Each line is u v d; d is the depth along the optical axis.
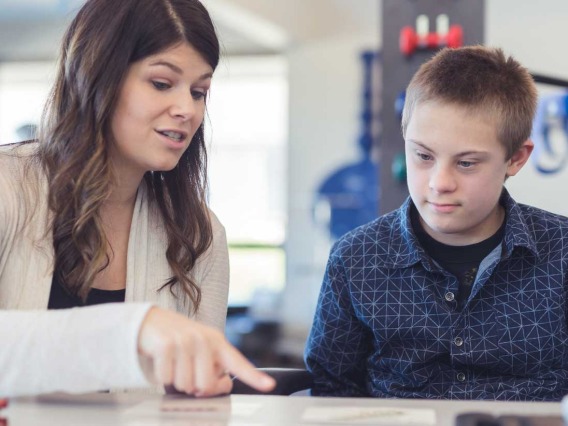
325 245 6.13
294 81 6.30
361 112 5.28
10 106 7.23
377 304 1.36
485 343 1.30
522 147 1.30
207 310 1.34
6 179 1.20
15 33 6.61
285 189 6.51
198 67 1.19
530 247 1.29
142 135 1.19
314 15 6.05
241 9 5.50
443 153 1.21
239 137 7.18
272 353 5.27
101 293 1.25
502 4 5.29
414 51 2.20
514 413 0.78
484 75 1.25
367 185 5.71
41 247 1.19
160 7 1.17
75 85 1.22
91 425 0.77
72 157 1.20
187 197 1.33
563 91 3.88
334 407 0.86
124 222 1.32
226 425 0.77
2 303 1.18
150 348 0.83
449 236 1.33
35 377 0.85
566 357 1.30
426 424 0.77
